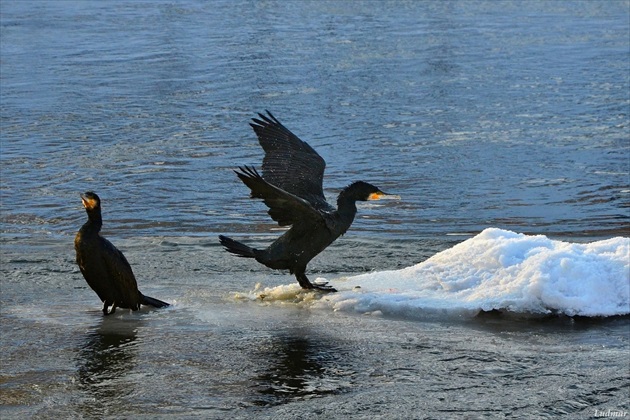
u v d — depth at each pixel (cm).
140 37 3522
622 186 1869
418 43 3422
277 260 1092
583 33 3619
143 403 807
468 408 791
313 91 2706
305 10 4141
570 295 1062
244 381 857
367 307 1081
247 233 1553
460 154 2102
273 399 815
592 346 955
